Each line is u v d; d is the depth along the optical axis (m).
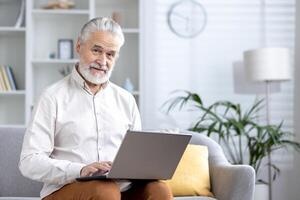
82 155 1.85
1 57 3.95
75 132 1.86
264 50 3.49
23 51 3.96
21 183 2.65
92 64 1.87
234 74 3.94
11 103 3.99
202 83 3.93
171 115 3.90
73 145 1.86
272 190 3.88
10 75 3.82
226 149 3.85
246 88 3.93
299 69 3.91
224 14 3.96
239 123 3.38
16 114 3.99
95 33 1.86
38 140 1.79
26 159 1.75
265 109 3.90
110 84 2.05
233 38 3.96
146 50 3.93
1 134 2.71
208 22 3.96
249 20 3.96
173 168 1.76
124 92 2.07
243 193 2.36
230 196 2.37
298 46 3.93
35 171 1.72
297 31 3.94
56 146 1.88
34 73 3.97
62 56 3.87
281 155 3.89
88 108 1.92
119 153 1.58
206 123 3.87
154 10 3.95
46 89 1.90
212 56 3.95
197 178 2.57
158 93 3.92
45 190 1.80
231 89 3.93
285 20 3.95
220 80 3.94
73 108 1.89
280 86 3.92
